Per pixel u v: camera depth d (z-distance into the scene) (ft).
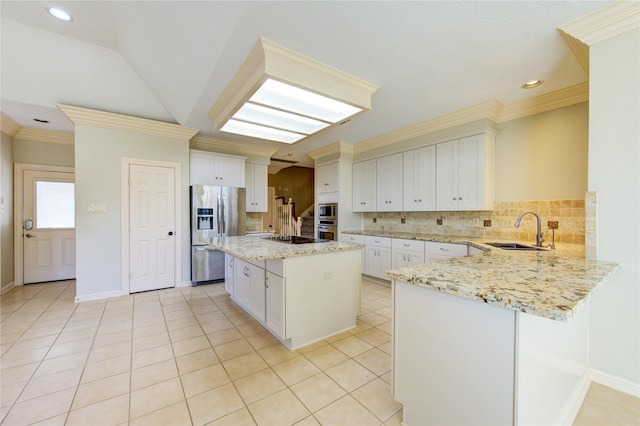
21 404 5.33
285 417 5.05
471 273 4.64
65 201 14.66
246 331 8.64
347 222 16.79
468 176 11.11
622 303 5.64
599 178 5.80
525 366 3.46
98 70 10.46
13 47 8.99
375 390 5.82
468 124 11.04
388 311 10.46
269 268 8.14
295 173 31.07
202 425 4.85
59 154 14.42
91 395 5.62
